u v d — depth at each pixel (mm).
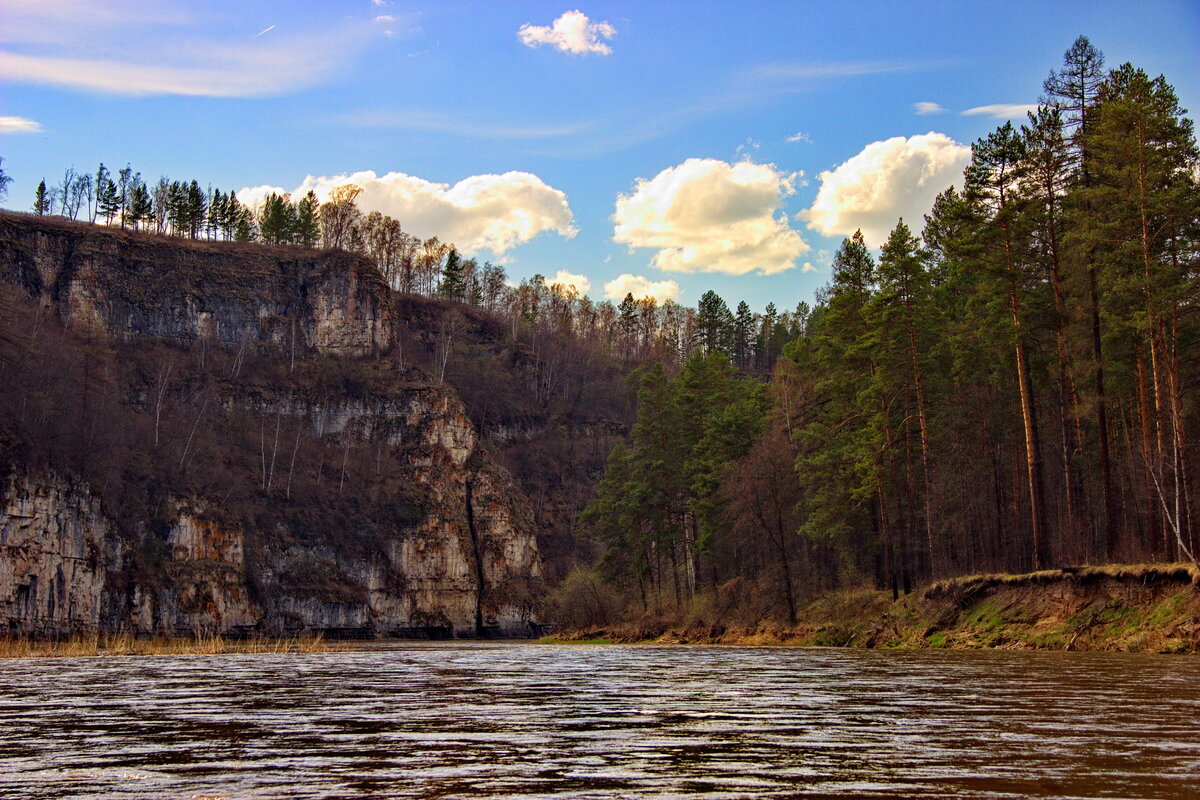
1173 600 40125
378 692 27359
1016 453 62906
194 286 173125
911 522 61656
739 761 14742
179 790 12742
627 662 44312
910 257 62125
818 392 73188
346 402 166125
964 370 61812
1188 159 48844
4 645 56406
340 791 12648
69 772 14094
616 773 13828
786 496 72750
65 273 164375
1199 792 12258
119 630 115625
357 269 183125
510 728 18797
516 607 151875
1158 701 21922
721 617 74812
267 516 143375
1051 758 14734
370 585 144125
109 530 120812
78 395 128250
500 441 186250
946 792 12328
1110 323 46500
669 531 88062
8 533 106438
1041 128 52875
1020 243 53438
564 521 175875
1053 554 61312
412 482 155500
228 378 163875
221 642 63781
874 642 54375
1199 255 48406
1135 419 56969
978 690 25062
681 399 88438
